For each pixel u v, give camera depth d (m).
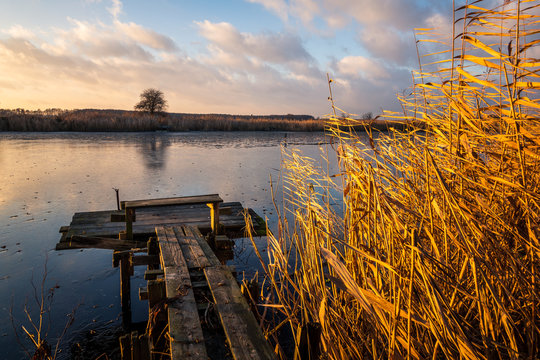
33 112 69.31
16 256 6.36
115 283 5.59
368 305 1.42
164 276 3.39
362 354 2.03
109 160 18.28
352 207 2.26
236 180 13.17
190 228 5.07
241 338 2.10
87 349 4.05
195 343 2.11
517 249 1.79
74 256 6.50
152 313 2.61
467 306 1.85
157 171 15.16
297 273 2.51
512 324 1.35
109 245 5.11
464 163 1.77
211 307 2.56
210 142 31.69
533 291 1.41
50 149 22.64
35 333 4.25
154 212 7.02
